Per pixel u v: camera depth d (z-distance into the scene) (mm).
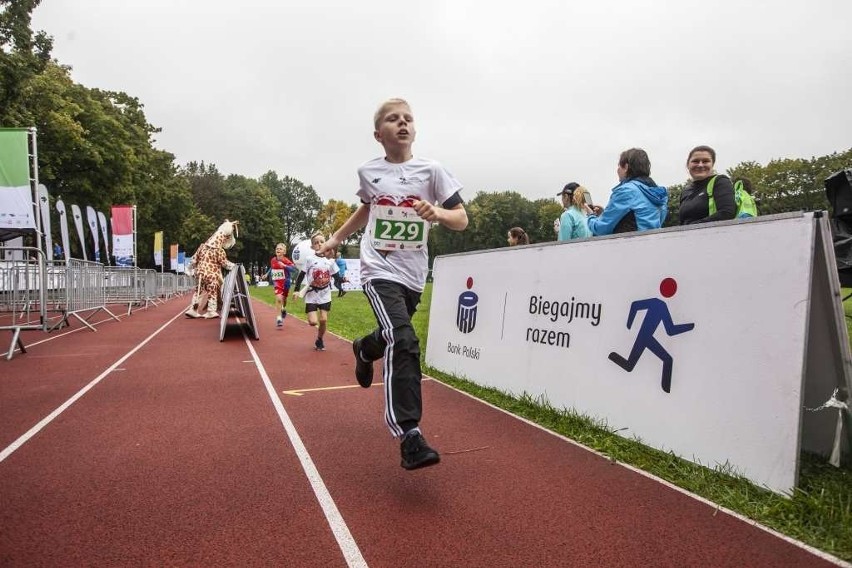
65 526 2373
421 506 2613
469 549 2191
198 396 5027
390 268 3000
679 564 2086
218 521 2428
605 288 3967
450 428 3984
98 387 5422
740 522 2443
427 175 2990
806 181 52938
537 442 3652
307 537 2285
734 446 2928
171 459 3271
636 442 3531
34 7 19453
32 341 9117
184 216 47281
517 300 5020
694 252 3305
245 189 80688
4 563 2053
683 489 2832
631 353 3678
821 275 2795
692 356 3242
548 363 4488
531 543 2248
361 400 4875
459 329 6012
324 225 102875
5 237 9008
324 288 8227
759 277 2918
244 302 10258
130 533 2311
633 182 4688
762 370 2846
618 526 2410
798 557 2133
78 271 11336
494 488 2850
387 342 2801
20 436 3738
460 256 6184
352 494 2750
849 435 2945
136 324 12547
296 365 6816
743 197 5656
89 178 28938
